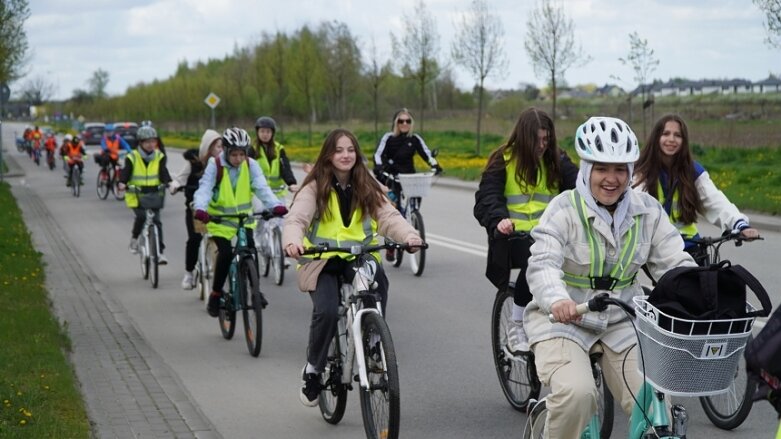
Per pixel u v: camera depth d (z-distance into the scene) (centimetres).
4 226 1742
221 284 900
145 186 1228
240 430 637
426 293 1116
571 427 412
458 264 1323
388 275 1250
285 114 7169
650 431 378
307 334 932
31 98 16175
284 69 5922
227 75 7644
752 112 4506
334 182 605
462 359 809
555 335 430
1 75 3228
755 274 1132
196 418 645
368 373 560
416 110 7169
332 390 617
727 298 350
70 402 641
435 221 1842
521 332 610
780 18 1997
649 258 440
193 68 10450
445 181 2739
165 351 870
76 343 877
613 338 430
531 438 443
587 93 7794
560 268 429
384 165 1325
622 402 425
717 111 4534
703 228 1552
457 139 4669
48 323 898
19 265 1277
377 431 565
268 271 1289
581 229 432
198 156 1082
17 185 3247
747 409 583
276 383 755
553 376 418
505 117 6272
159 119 9556
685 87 5675
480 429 626
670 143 659
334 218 605
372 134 5453
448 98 8069
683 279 352
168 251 1555
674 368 346
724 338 339
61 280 1255
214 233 887
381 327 539
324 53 5231
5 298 1008
